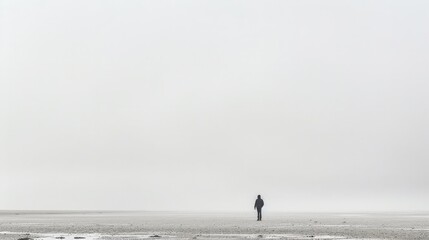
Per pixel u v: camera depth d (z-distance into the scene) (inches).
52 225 2888.8
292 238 1830.7
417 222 3422.7
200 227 2645.2
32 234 2078.0
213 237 1879.9
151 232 2197.3
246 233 2110.0
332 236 1941.4
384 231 2266.2
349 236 1939.0
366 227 2640.3
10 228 2527.1
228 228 2519.7
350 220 3914.9
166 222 3472.0
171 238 1834.4
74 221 3678.6
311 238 1834.4
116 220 3996.1
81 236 1961.1
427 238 1824.6
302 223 3201.3
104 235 2011.6
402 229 2442.2
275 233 2116.1
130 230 2358.5
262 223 3225.9
